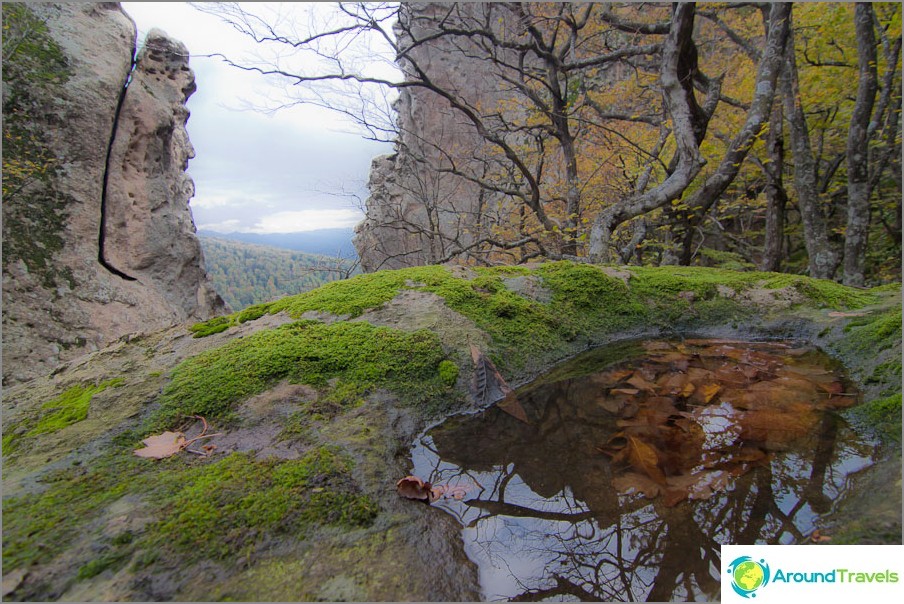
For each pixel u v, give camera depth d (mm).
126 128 6391
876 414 1289
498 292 2232
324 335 1755
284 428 1297
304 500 1006
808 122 9461
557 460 1278
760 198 8242
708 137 7801
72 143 5766
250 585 789
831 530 906
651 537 982
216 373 1517
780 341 2102
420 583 825
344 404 1438
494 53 7027
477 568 900
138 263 6484
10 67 5379
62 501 979
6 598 740
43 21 5742
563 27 7648
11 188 5230
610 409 1549
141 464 1127
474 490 1150
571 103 8578
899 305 2016
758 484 1103
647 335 2279
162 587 776
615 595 846
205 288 7938
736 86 8211
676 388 1654
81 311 5543
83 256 5754
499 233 8805
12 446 1220
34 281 5297
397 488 1110
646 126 8086
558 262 2645
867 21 5766
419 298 2086
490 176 9945
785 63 6176
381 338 1747
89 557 827
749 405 1483
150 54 6895
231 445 1220
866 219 6094
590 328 2223
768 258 7176
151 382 1506
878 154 8148
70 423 1312
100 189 6051
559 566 913
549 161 9602
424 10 6926
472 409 1575
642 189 6672
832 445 1223
